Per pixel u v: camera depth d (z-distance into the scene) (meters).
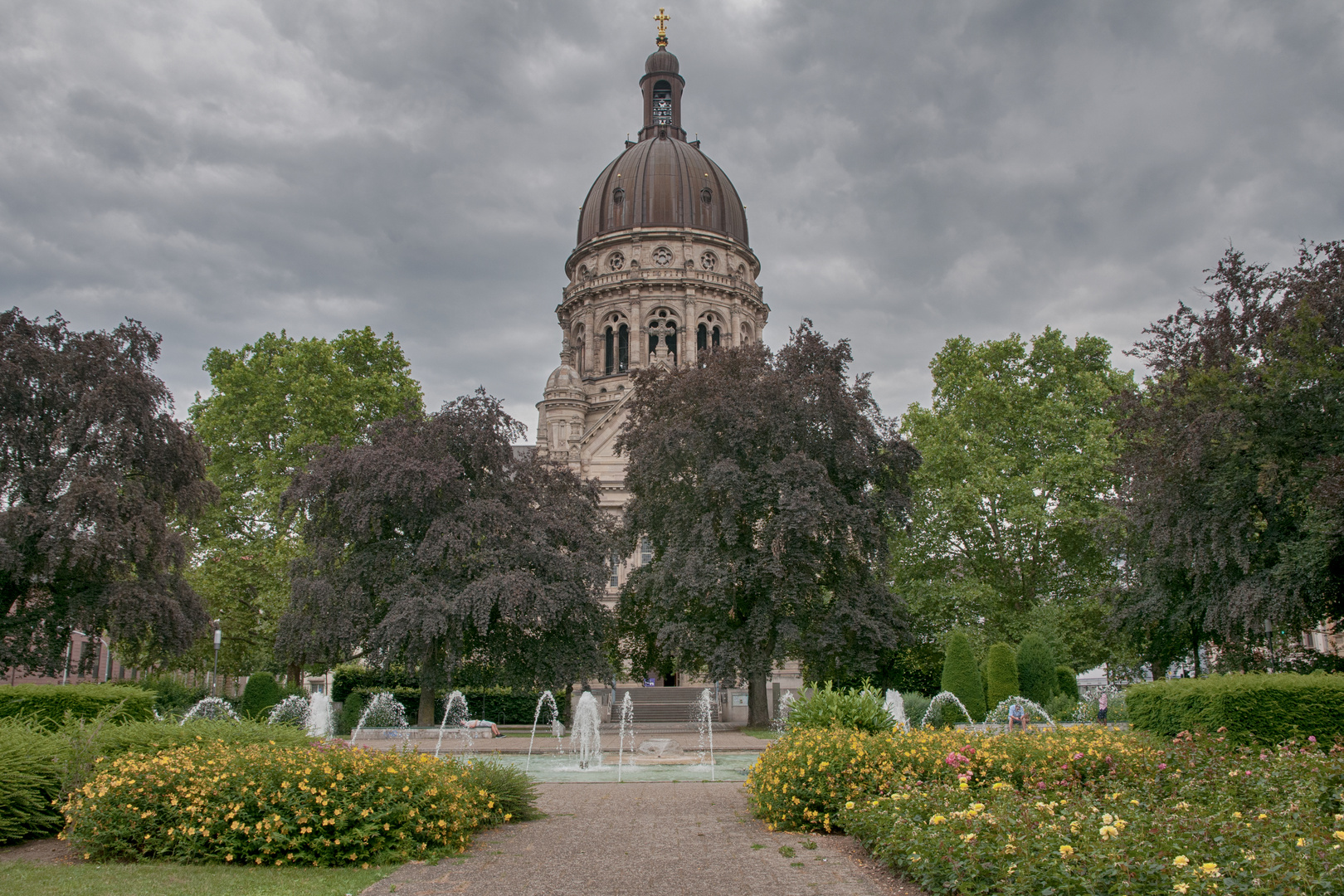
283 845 12.91
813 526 37.88
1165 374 36.16
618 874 12.27
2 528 34.91
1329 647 40.56
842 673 43.72
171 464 40.06
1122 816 11.75
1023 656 44.09
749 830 15.14
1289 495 28.11
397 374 63.59
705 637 40.78
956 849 10.88
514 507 42.81
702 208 88.00
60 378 37.31
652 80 99.12
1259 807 12.90
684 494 42.69
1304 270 31.05
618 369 84.19
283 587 50.00
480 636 41.88
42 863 13.19
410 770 14.28
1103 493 51.69
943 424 54.28
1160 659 37.03
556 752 29.23
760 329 89.38
